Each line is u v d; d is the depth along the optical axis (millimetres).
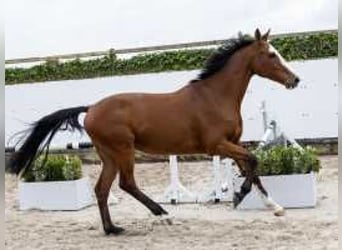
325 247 6391
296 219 7984
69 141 15648
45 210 9953
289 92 15016
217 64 7969
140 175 13516
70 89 16359
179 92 7914
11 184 13633
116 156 7652
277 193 8820
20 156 7859
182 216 8742
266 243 6730
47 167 9961
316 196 9336
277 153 8969
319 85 14945
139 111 7652
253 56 7977
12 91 16578
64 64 16609
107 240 7418
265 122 12266
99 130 7602
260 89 15086
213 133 7699
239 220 8148
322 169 12531
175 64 15922
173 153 7852
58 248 7129
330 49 14906
